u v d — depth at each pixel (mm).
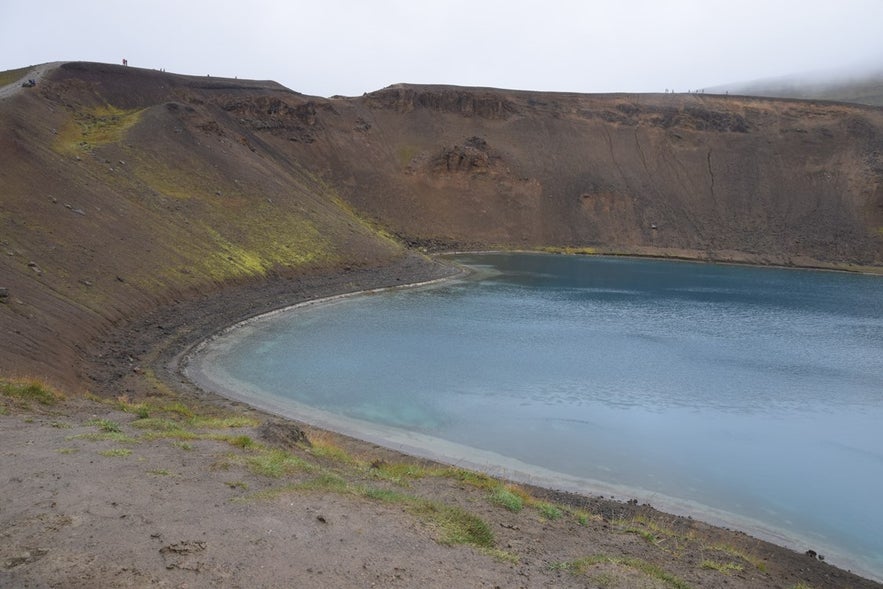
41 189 42031
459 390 31281
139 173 58688
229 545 8273
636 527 14977
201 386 29109
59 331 28469
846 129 134875
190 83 106875
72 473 10414
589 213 121250
